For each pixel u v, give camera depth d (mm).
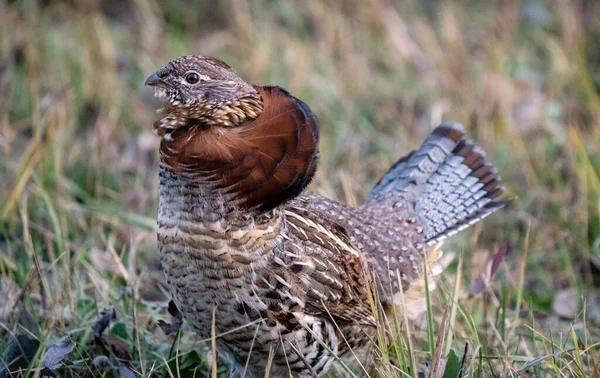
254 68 14625
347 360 9242
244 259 7555
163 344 9086
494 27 15828
